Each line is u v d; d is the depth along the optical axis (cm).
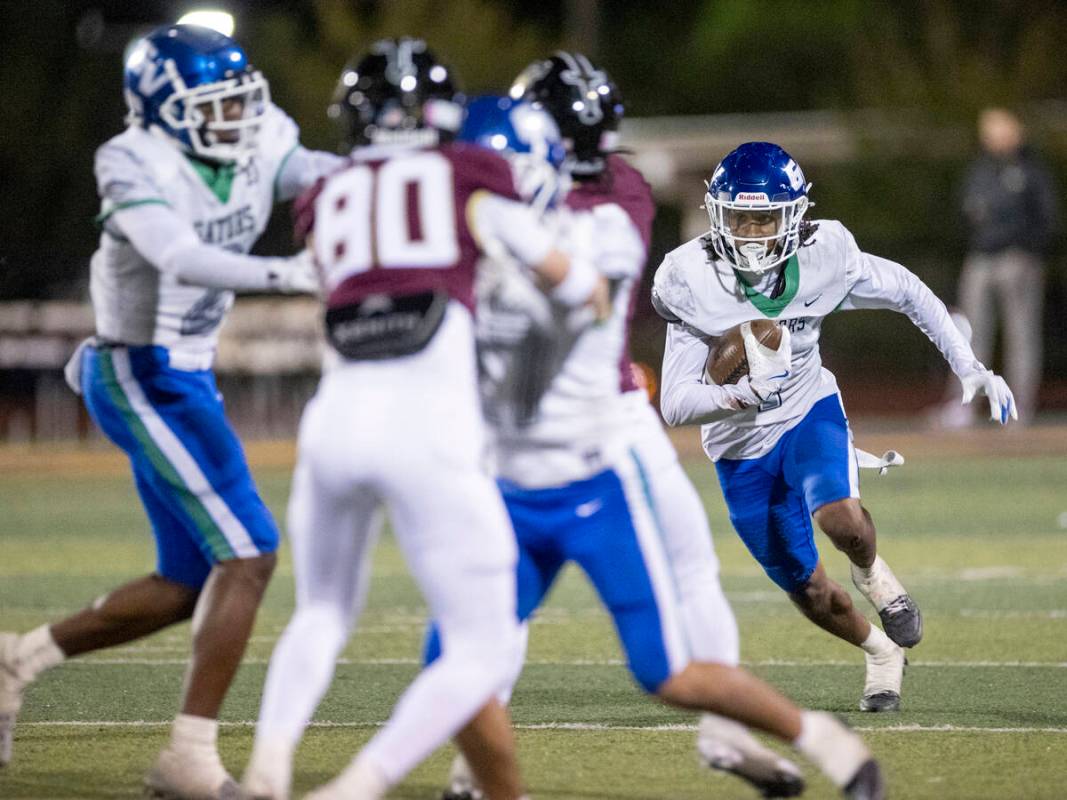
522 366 1452
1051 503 4406
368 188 1397
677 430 6194
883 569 2031
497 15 9462
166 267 1577
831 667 2353
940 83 7694
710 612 1566
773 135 7919
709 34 11525
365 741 1895
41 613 2884
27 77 8344
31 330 6284
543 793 1639
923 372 7625
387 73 1416
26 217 8212
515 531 1487
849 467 2031
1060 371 7238
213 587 1658
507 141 1470
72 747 1859
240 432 6506
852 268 2048
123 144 1652
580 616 2850
